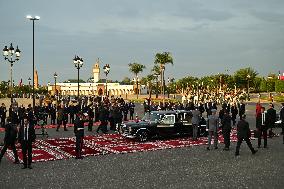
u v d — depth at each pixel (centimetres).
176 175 1279
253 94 10844
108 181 1200
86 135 2477
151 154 1722
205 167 1411
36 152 1794
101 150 1839
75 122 1627
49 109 3216
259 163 1483
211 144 2020
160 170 1366
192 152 1767
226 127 1812
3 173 1340
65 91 16462
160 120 2177
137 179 1224
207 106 3953
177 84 12219
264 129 1880
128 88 15450
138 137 2109
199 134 2322
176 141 2141
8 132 1524
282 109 2169
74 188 1115
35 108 2986
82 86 16350
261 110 1894
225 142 1817
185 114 2252
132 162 1529
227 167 1408
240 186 1120
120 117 2778
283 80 10350
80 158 1630
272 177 1238
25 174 1319
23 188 1119
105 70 5303
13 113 2281
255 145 1983
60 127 3011
